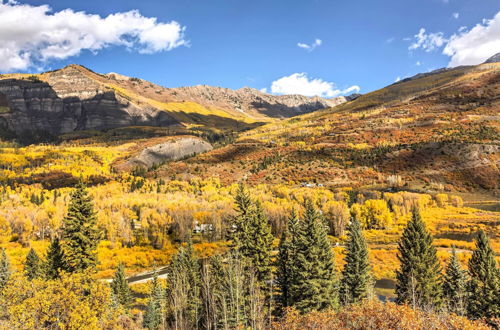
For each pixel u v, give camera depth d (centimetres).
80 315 2139
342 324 2439
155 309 4816
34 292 2153
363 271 4662
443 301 4203
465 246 8919
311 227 4281
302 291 4141
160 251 10156
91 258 4562
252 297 3691
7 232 10725
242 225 4956
